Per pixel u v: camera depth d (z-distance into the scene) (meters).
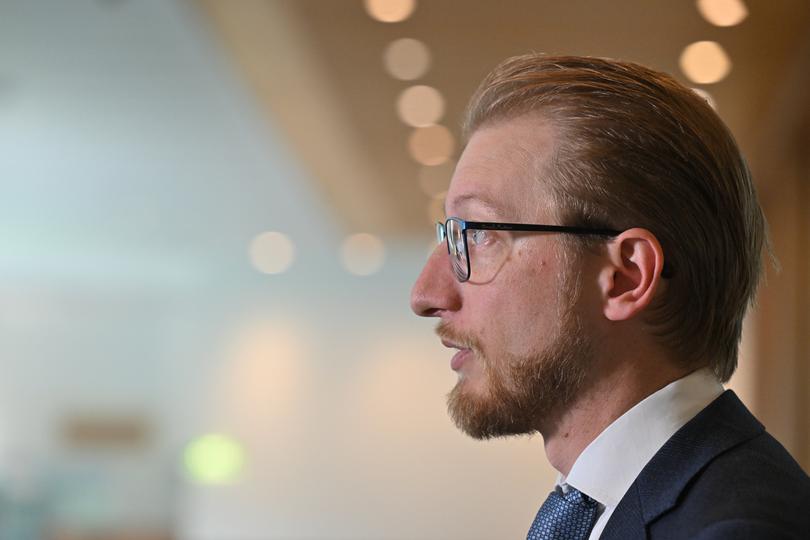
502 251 1.51
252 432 14.42
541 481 13.41
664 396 1.43
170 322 14.95
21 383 15.12
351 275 14.32
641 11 5.27
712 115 1.56
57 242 13.85
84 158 9.75
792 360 6.60
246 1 5.58
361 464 14.02
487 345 1.50
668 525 1.30
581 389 1.47
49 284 15.06
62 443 14.91
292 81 6.93
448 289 1.56
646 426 1.41
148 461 14.51
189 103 7.84
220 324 14.70
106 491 14.55
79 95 7.93
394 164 8.82
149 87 7.55
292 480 14.12
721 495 1.27
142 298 14.98
